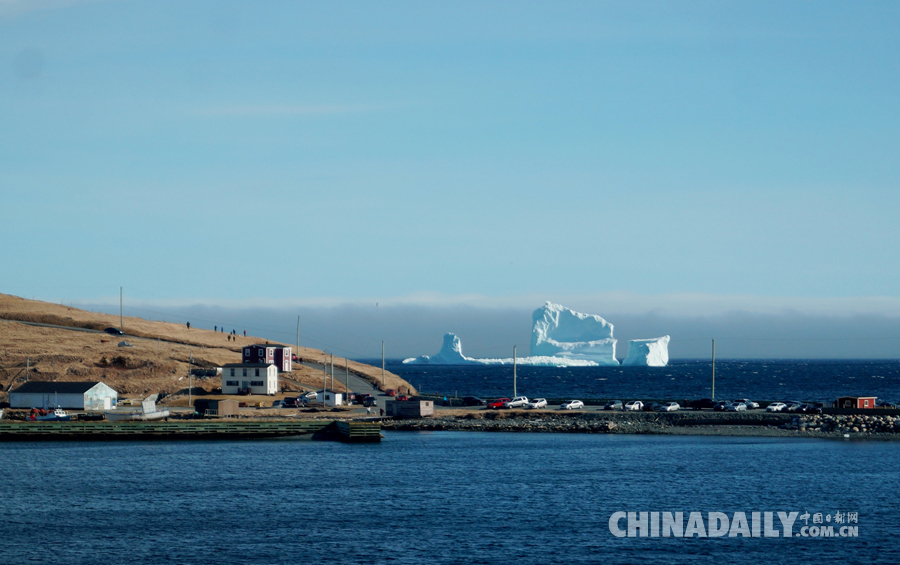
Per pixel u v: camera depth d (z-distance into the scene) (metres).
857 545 66.06
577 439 124.75
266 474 94.44
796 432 128.88
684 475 92.94
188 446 119.06
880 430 129.00
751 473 94.12
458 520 73.06
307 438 127.88
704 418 138.75
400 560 61.94
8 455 109.94
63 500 81.00
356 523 72.00
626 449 113.31
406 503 79.44
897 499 80.88
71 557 62.56
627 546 65.62
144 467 99.50
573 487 86.62
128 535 68.38
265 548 64.81
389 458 106.06
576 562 61.72
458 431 135.12
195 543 66.12
